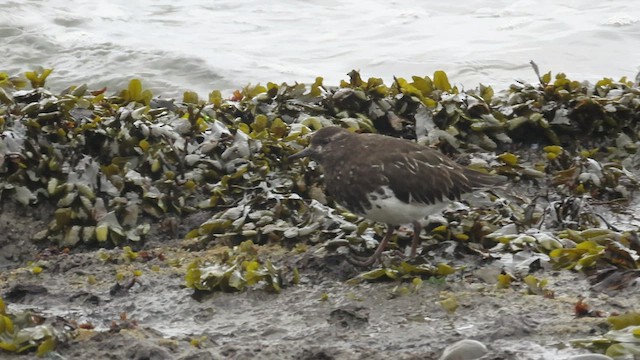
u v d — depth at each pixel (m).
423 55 21.95
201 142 12.82
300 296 9.74
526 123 13.92
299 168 12.21
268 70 21.12
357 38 23.11
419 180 9.78
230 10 24.97
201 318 9.42
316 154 10.28
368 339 8.71
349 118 13.69
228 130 12.80
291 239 11.06
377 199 9.81
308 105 14.05
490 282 9.95
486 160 13.17
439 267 9.92
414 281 9.76
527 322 8.80
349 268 10.26
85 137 12.44
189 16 24.39
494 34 23.11
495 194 12.26
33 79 13.95
